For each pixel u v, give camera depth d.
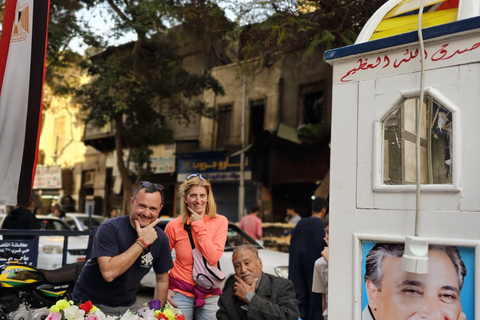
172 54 12.73
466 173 1.37
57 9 10.02
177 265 3.20
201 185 3.16
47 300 3.88
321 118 13.24
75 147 21.70
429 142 1.47
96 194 20.42
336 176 1.63
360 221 1.56
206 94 16.30
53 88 14.79
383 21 1.82
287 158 12.31
